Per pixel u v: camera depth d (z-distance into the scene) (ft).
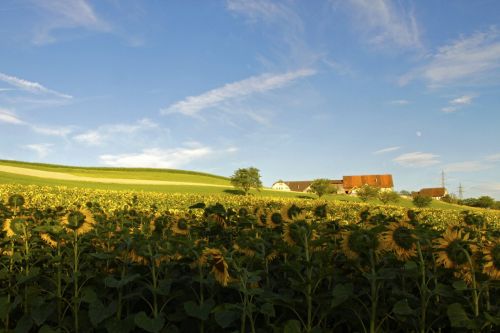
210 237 20.89
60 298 15.28
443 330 14.19
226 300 15.58
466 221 22.35
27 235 19.08
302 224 15.26
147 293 15.92
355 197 317.22
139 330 15.16
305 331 13.01
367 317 13.76
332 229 17.31
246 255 15.84
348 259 14.14
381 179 480.23
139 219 25.30
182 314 14.57
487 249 13.06
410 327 13.01
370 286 14.35
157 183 278.05
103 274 16.39
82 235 17.72
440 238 14.26
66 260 16.89
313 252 14.96
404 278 14.32
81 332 14.78
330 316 14.48
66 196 80.94
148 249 15.08
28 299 15.71
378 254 14.46
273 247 15.55
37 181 208.54
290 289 14.57
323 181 283.38
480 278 12.85
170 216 24.47
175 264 16.21
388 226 13.78
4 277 17.37
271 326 13.52
